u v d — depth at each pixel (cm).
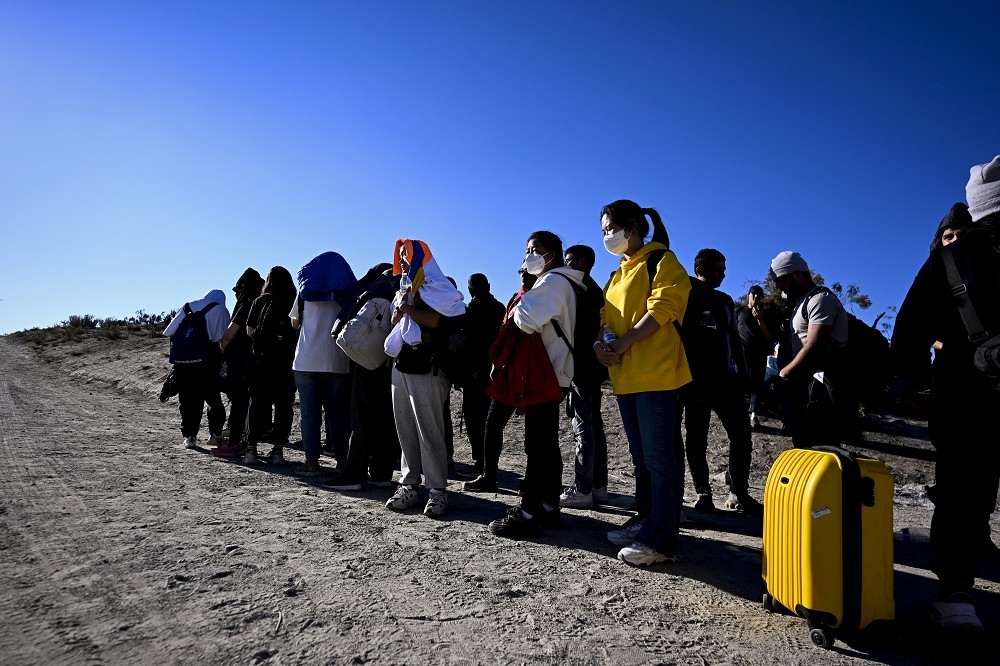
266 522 432
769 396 905
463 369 478
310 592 308
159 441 800
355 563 354
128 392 1612
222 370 701
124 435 835
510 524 424
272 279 672
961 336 286
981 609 325
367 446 568
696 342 531
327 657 243
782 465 305
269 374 668
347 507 489
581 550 402
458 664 244
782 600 294
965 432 282
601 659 255
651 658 258
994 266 276
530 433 429
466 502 539
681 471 427
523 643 265
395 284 546
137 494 497
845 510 273
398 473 677
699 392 535
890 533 280
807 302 414
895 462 765
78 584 305
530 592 323
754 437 847
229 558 352
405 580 331
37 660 231
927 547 452
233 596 298
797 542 281
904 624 301
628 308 373
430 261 488
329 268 594
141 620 269
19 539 369
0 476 533
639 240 390
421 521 458
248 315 683
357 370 563
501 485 654
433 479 479
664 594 330
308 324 608
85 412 1108
